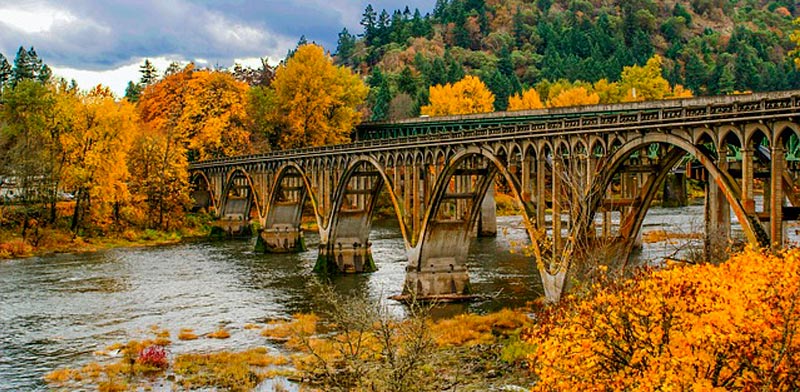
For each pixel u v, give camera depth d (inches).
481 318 2213.3
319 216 3452.3
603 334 1045.8
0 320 2385.6
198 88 6013.8
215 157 5920.3
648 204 1995.6
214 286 2987.2
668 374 926.4
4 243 3937.0
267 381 1742.1
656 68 6555.1
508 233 4810.5
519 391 1581.0
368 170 3489.2
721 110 1606.8
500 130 2331.4
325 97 5580.7
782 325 924.6
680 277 1077.1
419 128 5300.2
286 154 3949.3
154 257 3890.3
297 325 2256.4
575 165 2041.1
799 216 1509.6
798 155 1873.8
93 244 4301.2
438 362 1526.8
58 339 2158.0
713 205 2561.5
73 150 4384.8
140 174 5007.4
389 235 4785.9
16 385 1758.1
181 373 1817.2
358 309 1541.6
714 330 947.3
